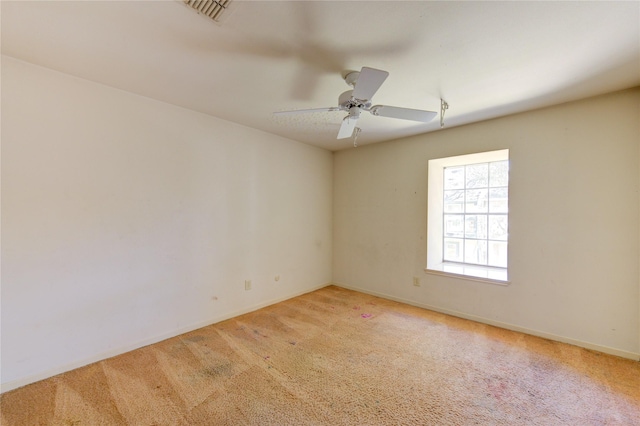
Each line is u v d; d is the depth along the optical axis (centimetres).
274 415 165
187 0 131
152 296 252
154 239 253
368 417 164
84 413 165
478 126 302
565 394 183
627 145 225
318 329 283
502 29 150
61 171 204
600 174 236
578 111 244
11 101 185
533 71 195
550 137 258
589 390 187
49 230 200
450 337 265
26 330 192
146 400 176
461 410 169
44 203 198
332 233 454
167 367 213
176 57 182
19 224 189
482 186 355
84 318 215
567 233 251
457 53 174
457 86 218
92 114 217
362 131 338
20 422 158
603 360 223
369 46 167
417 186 355
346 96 200
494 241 346
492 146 292
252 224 335
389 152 382
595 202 238
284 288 377
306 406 172
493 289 293
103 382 194
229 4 134
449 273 326
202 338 262
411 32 154
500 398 180
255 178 337
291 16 142
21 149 189
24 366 191
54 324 202
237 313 319
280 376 202
